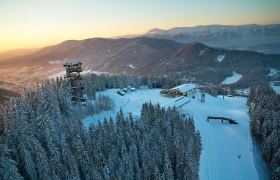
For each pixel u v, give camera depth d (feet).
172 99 475.31
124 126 267.80
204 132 360.48
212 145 334.65
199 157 290.56
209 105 479.41
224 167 296.30
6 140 201.36
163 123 291.58
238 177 279.90
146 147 254.06
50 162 202.08
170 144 273.13
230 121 402.72
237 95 643.04
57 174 200.13
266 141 298.15
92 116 354.13
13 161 180.34
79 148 220.43
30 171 196.95
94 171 208.74
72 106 348.18
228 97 587.27
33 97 303.89
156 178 218.79
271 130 321.73
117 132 261.44
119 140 248.52
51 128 229.86
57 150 212.23
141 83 649.20
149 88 620.49
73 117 295.28
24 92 335.67
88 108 356.59
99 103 383.45
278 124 323.78
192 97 504.84
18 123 211.41
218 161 305.32
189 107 444.96
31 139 205.05
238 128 386.11
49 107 265.34
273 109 386.32
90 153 230.68
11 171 174.29
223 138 360.69
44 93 283.79
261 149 315.37
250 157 310.86
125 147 235.40
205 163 290.56
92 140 239.30
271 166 276.00
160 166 246.68
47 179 192.95
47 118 231.30
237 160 307.58
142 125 283.59
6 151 180.34
